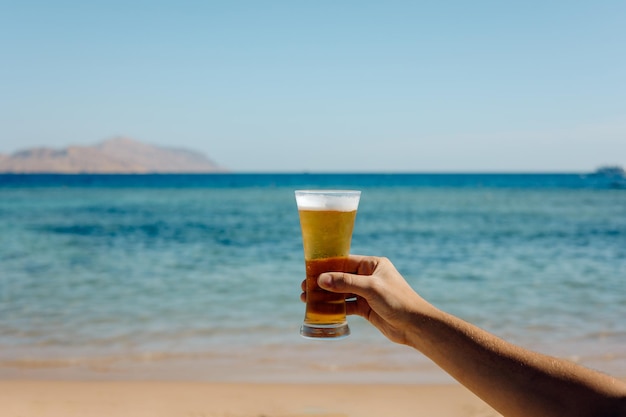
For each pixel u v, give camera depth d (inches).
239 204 1582.2
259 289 390.0
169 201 1740.9
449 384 207.2
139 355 245.3
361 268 78.9
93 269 483.8
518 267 499.8
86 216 1145.4
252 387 204.7
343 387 204.4
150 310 329.1
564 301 353.4
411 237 769.6
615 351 245.6
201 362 235.1
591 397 47.6
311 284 77.5
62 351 251.6
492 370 52.5
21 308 336.2
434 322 57.8
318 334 75.5
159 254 581.3
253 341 264.7
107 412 180.7
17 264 514.9
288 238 735.1
